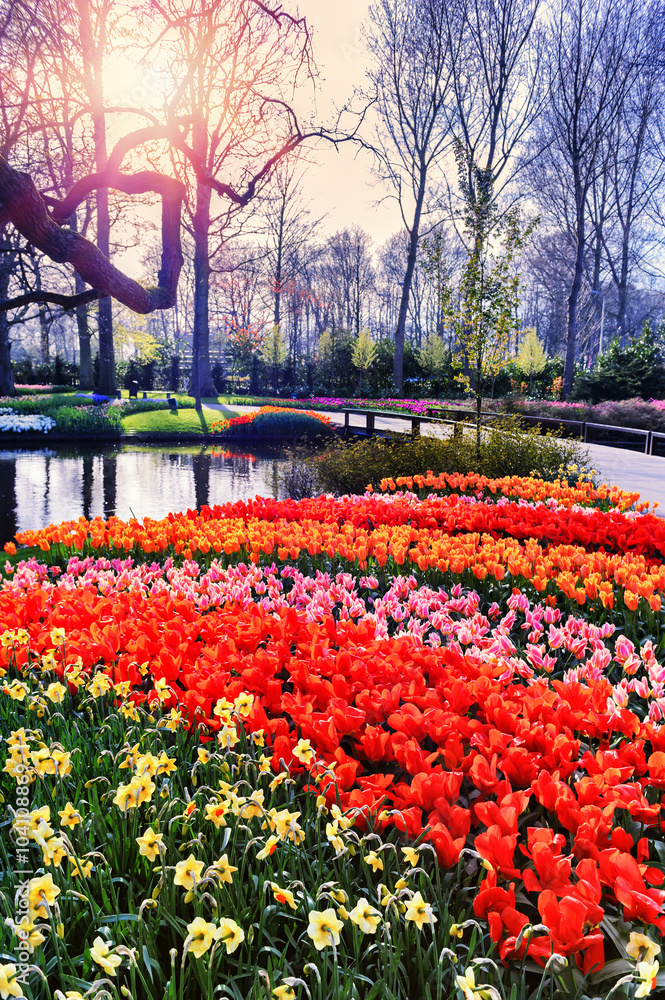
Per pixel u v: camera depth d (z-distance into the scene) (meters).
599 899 1.44
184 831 1.84
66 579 4.32
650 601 3.38
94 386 38.88
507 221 11.18
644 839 1.63
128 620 3.15
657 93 36.38
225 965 1.51
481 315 11.30
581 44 31.86
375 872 1.74
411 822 1.74
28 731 2.22
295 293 48.75
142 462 16.39
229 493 12.23
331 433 21.25
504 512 6.11
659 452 17.48
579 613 3.78
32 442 19.20
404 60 33.47
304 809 1.98
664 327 31.12
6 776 2.15
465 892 1.62
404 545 4.66
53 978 1.50
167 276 3.65
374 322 80.81
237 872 1.64
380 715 2.34
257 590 3.95
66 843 1.64
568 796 1.78
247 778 2.01
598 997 1.35
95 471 14.79
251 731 2.27
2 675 2.82
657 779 1.89
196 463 16.34
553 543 5.16
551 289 55.56
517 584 4.18
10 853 1.82
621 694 2.28
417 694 2.48
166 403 27.62
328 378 48.94
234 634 2.96
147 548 4.84
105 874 1.69
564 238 48.12
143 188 3.53
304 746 1.90
